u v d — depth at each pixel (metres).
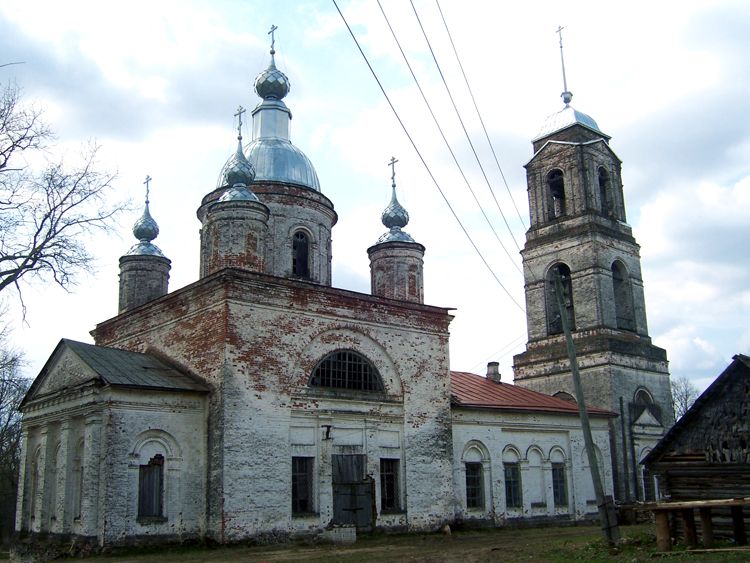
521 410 34.16
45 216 24.95
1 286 23.91
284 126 34.88
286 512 24.62
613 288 42.69
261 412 24.67
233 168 28.83
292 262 30.91
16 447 48.69
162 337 27.42
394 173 36.34
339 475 26.48
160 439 23.69
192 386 24.50
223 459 23.48
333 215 33.22
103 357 25.14
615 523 19.77
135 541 22.42
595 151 44.28
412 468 28.53
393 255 33.66
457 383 35.69
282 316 25.91
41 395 26.59
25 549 24.95
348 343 27.69
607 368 39.69
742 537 18.72
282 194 31.12
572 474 36.06
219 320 24.69
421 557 19.98
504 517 32.41
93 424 23.08
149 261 34.88
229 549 22.81
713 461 20.50
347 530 24.98
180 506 23.50
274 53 36.00
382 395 28.30
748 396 20.02
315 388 26.38
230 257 26.44
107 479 22.22
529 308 44.00
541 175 45.06
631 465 39.19
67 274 25.20
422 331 30.27
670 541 18.33
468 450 32.09
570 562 17.80
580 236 42.19
